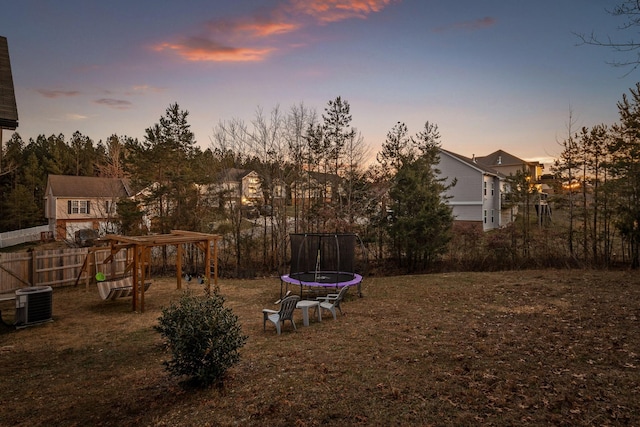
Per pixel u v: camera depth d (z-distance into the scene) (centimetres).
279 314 766
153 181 2005
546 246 1622
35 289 923
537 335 664
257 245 1941
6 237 3506
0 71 1189
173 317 493
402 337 692
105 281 1134
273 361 590
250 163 2095
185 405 449
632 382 457
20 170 4797
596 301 896
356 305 1009
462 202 3123
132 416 435
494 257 1658
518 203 3256
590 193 1638
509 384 466
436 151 1845
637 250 1433
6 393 526
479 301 973
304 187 2027
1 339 796
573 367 513
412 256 1753
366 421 391
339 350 632
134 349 716
